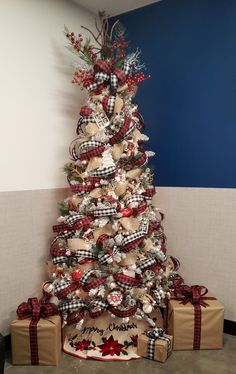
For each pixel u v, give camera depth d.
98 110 1.89
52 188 2.17
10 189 1.90
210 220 2.15
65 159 2.26
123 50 2.06
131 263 1.83
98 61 1.89
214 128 2.12
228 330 2.11
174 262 2.17
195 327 1.88
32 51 2.01
